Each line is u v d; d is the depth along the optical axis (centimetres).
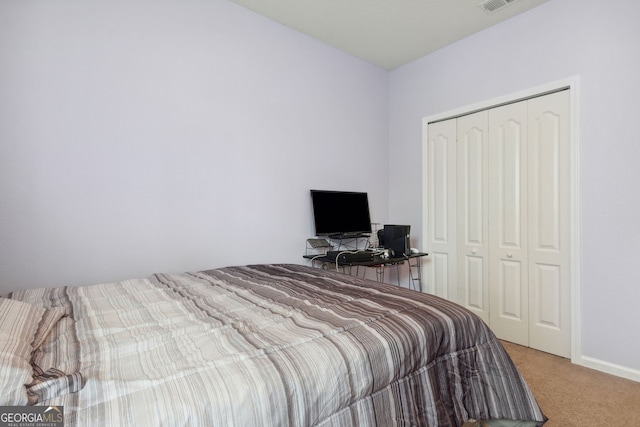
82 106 175
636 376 189
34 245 164
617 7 195
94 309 121
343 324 106
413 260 324
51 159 167
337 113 297
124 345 89
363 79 318
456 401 113
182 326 105
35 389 63
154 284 161
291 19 251
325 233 271
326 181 289
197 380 72
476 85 270
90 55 177
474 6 233
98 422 59
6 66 156
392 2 230
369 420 90
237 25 233
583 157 210
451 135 293
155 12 198
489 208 266
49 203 167
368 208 311
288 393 75
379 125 335
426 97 309
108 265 184
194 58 213
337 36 275
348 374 87
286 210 261
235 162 232
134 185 192
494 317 264
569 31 216
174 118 205
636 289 190
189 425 62
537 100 236
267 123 249
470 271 281
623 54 193
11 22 157
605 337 202
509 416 120
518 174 247
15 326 88
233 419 67
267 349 87
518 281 248
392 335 102
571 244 216
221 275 184
